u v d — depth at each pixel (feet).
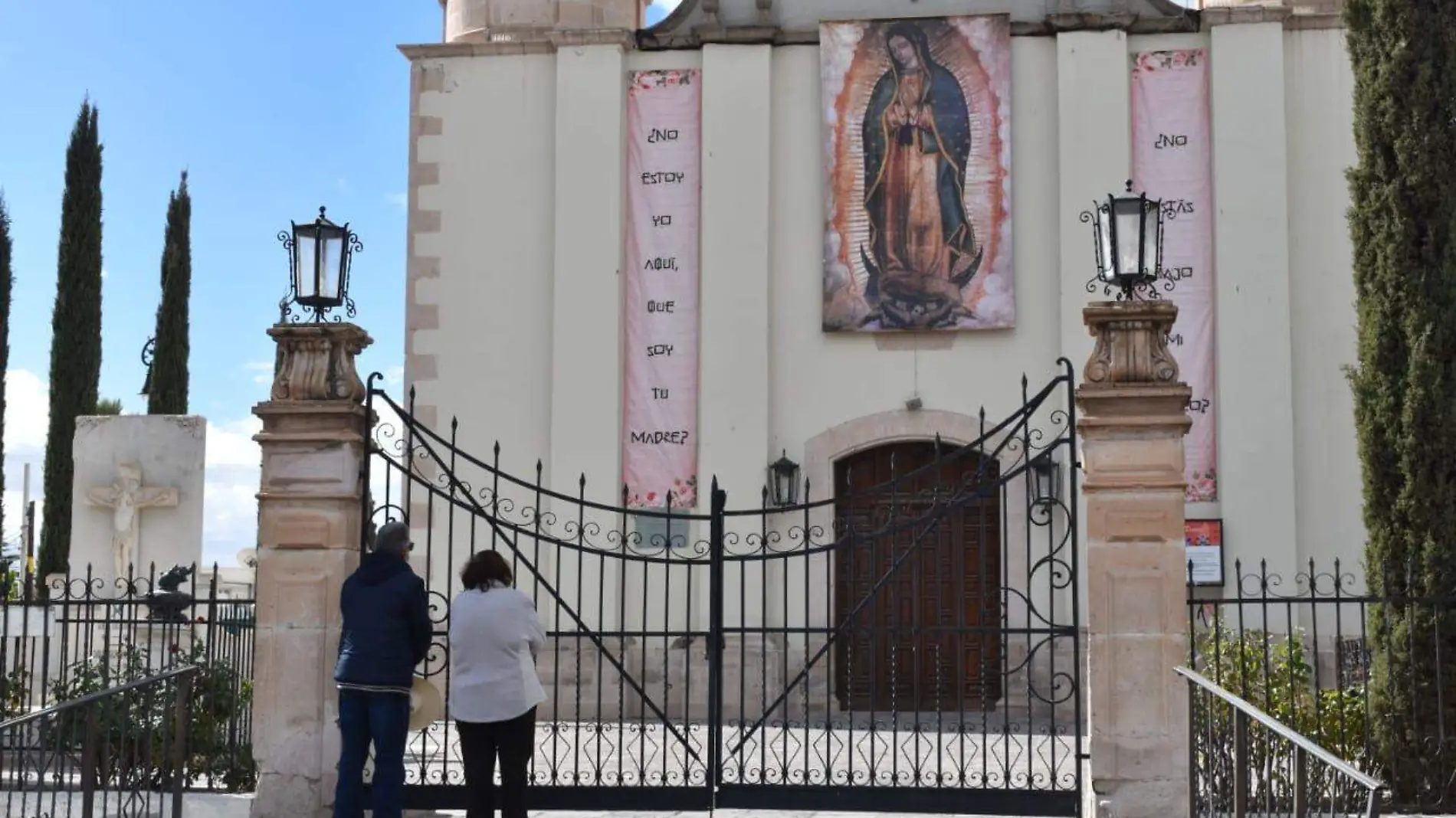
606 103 63.77
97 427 64.28
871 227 62.39
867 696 60.49
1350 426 59.98
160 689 39.96
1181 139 61.77
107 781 32.76
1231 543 59.41
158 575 63.36
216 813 36.14
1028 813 33.45
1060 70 62.13
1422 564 37.99
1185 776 32.30
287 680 34.45
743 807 33.86
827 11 64.28
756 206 62.85
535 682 32.12
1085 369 33.50
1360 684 41.88
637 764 39.68
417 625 32.19
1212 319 60.80
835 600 60.90
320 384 35.24
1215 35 61.67
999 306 61.46
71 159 88.17
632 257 63.46
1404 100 39.55
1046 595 59.82
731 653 60.29
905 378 62.23
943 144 62.34
